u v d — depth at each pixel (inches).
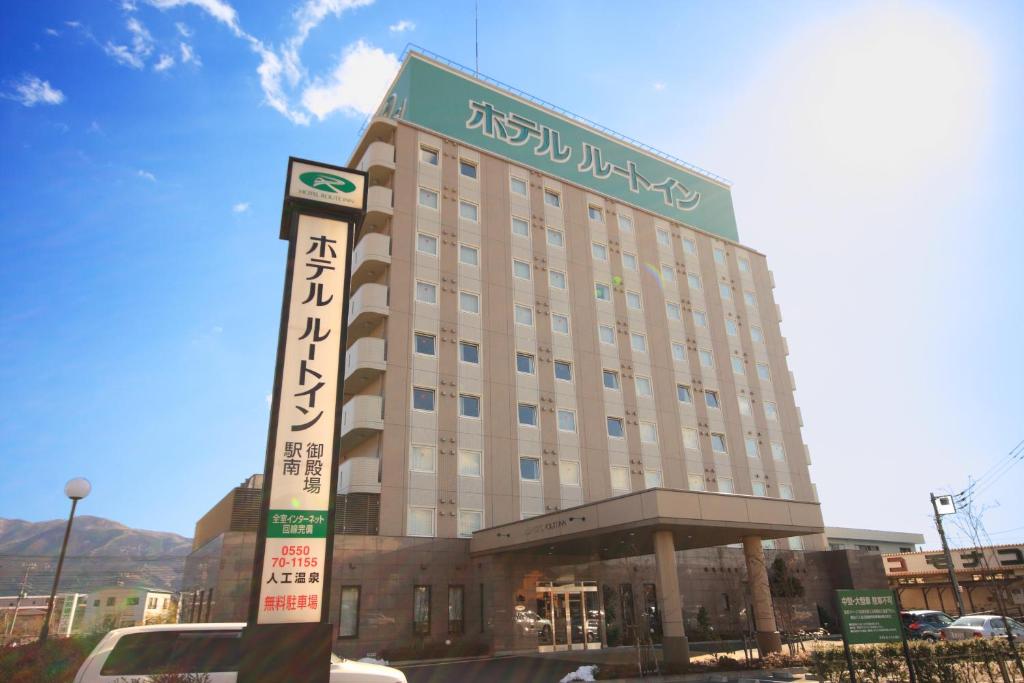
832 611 1478.8
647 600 1198.9
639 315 1536.7
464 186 1386.6
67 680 431.2
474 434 1192.2
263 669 302.2
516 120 1569.9
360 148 1412.4
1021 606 1006.4
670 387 1509.6
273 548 324.2
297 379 360.2
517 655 989.2
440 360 1208.8
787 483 1620.3
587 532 837.8
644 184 1755.7
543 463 1245.7
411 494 1089.4
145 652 313.9
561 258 1464.1
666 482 1400.1
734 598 1267.2
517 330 1326.3
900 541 2199.8
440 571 1052.5
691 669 717.3
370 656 917.8
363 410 1104.2
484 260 1344.7
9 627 1266.0
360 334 1264.8
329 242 398.6
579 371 1376.7
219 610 848.3
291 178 404.2
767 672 715.4
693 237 1765.5
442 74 1491.1
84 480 735.7
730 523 802.8
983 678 511.5
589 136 1696.6
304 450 346.9
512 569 1056.8
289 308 374.0
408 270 1238.9
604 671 713.0
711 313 1691.7
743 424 1605.6
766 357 1750.7
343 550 990.4
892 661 493.4
